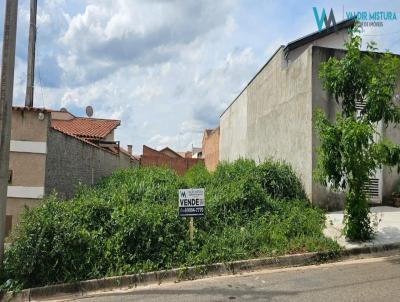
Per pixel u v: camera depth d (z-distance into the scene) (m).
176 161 34.31
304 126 10.46
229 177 11.35
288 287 5.35
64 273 6.02
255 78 16.97
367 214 7.47
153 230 6.79
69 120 24.97
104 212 7.46
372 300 4.62
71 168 12.02
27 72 13.30
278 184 10.21
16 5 6.34
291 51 13.47
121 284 6.00
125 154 23.06
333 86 7.30
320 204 9.77
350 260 6.68
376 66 7.03
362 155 6.86
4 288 5.79
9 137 6.21
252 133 17.47
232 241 7.10
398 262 6.30
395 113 6.94
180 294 5.39
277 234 7.38
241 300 4.96
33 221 6.32
